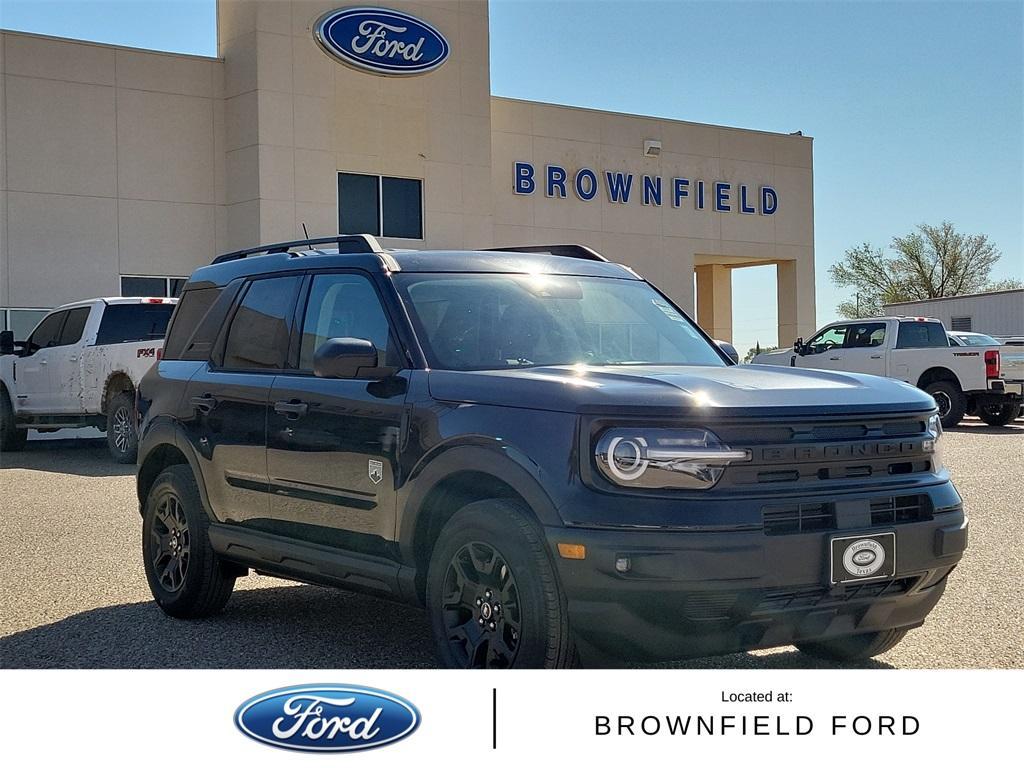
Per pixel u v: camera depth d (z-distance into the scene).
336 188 24.92
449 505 4.86
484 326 5.30
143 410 6.78
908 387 4.95
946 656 5.47
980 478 12.52
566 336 5.43
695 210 31.92
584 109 29.83
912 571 4.48
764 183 33.41
